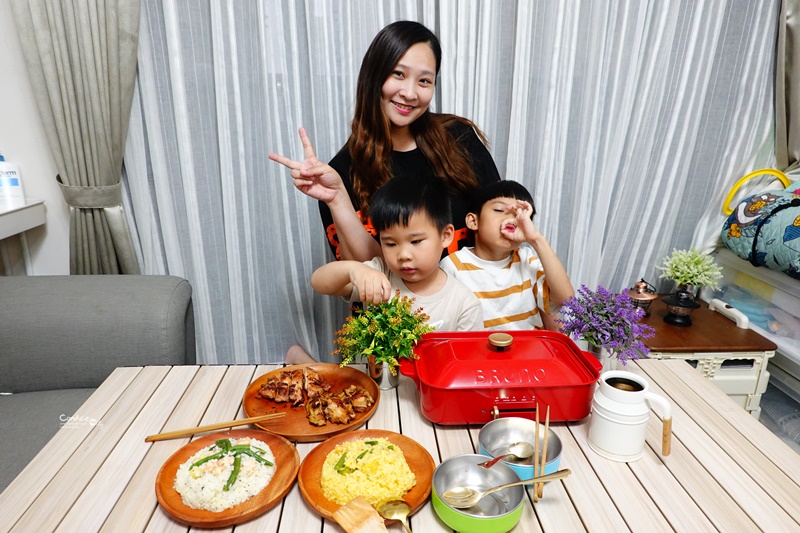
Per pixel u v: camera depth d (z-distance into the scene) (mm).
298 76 1755
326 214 1528
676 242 2104
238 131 1785
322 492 764
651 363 1153
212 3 1647
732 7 1811
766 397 1860
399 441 863
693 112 1897
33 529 716
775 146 1951
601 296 985
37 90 1650
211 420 946
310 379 1017
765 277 1756
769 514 743
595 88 1812
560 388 882
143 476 812
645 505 756
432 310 1192
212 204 1879
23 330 1392
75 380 1431
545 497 771
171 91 1750
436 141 1486
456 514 688
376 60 1335
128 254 1850
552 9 1728
